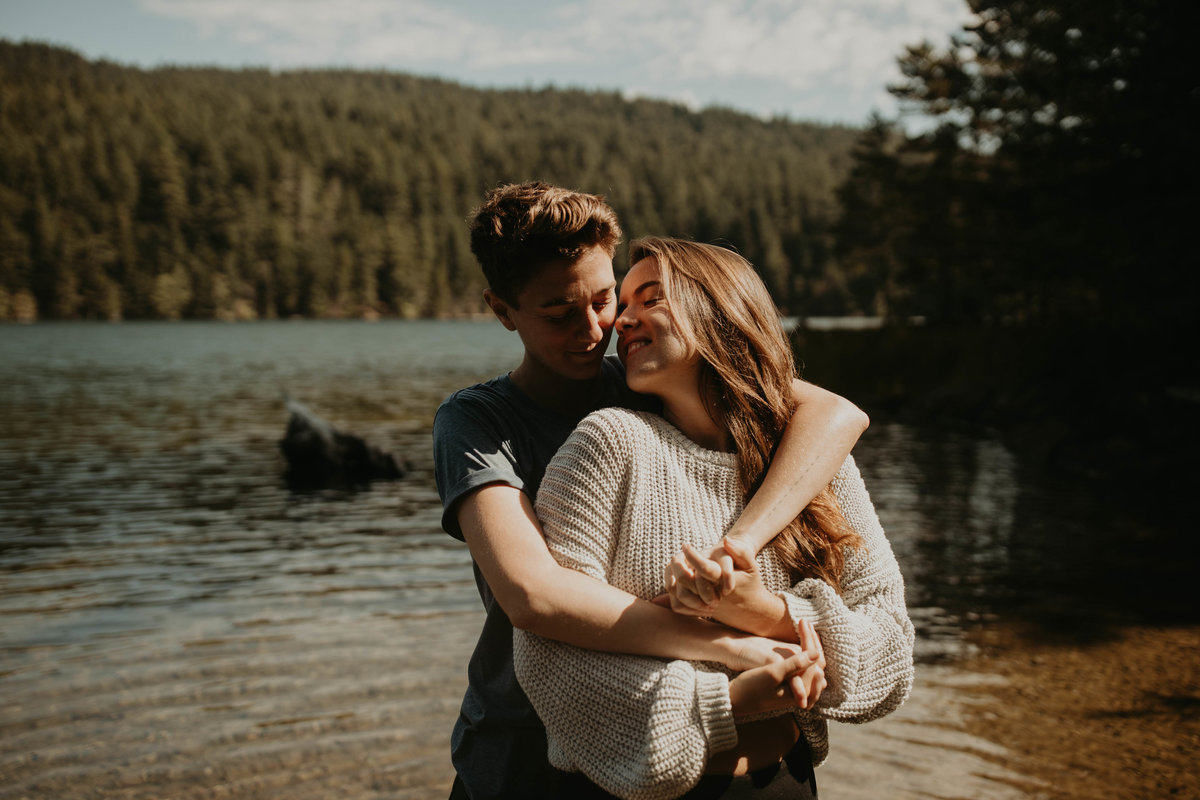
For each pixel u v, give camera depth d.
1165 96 12.19
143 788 3.36
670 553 1.50
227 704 4.10
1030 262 13.91
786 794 1.56
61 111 112.44
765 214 114.75
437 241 108.38
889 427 15.80
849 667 1.47
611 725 1.42
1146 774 3.40
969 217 27.34
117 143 102.12
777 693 1.43
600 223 1.62
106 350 45.06
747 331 1.59
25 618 5.45
